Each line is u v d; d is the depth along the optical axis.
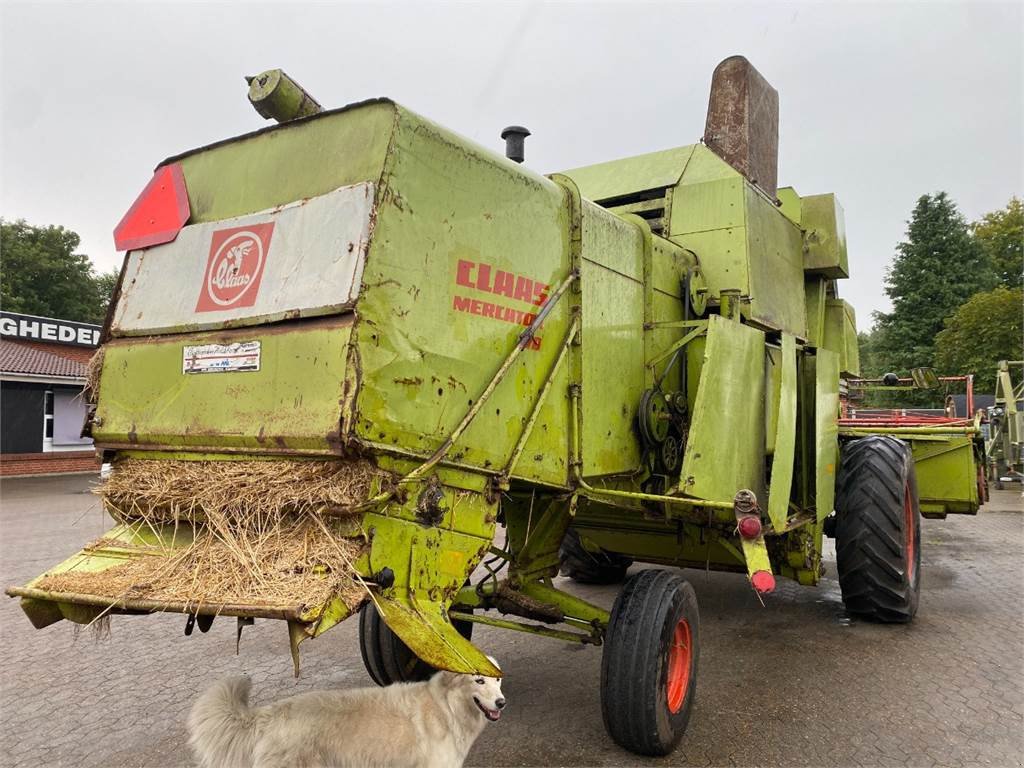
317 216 2.66
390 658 3.82
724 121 5.98
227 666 4.76
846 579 5.55
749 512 3.59
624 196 5.12
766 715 3.92
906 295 35.91
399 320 2.57
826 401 5.20
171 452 2.92
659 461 4.24
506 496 3.41
